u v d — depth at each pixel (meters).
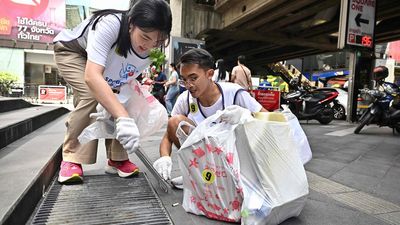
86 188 2.08
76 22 21.17
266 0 10.33
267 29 14.64
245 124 1.58
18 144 2.68
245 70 7.07
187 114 2.24
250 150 1.57
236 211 1.63
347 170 3.13
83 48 2.21
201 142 1.68
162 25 1.70
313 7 10.94
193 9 13.62
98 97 1.69
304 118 8.27
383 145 4.81
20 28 19.84
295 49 20.17
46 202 1.80
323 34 15.22
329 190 2.44
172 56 11.40
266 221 1.53
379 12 11.26
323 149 4.36
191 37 13.62
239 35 15.25
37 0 20.03
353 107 9.27
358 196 2.32
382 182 2.73
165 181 2.07
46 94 14.55
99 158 3.04
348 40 8.06
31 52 20.88
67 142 2.17
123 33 1.85
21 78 20.11
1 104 4.07
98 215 1.66
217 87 2.04
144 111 2.22
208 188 1.69
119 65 2.00
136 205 1.82
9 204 1.33
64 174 2.13
